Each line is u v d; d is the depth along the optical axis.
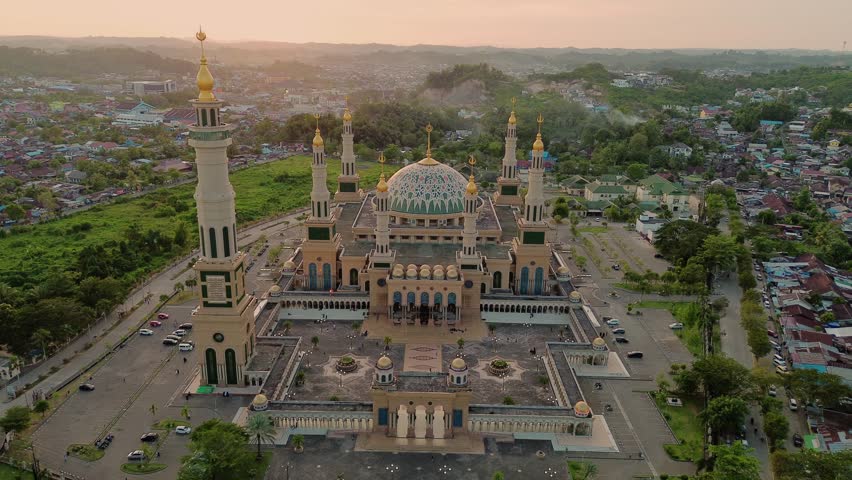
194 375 141.62
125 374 141.38
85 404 129.25
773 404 124.44
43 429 120.56
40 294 166.62
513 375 142.12
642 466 113.56
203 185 128.25
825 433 120.19
